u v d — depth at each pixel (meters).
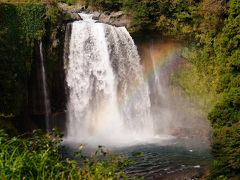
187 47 35.62
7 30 29.23
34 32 31.22
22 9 30.77
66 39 33.81
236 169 20.67
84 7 41.19
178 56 36.16
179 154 27.23
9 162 7.67
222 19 33.38
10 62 29.00
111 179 8.45
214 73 33.62
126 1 35.78
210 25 33.72
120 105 35.56
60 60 33.47
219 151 22.34
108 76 35.25
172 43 36.25
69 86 33.91
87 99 34.59
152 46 36.72
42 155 8.15
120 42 35.62
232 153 21.19
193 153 27.48
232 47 31.94
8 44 29.23
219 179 20.08
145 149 28.77
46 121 32.50
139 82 36.38
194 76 35.12
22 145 8.94
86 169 8.78
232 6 32.28
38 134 10.48
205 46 34.34
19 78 29.77
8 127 24.84
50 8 32.41
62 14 34.19
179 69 36.09
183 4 34.97
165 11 35.16
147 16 34.84
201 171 23.30
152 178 22.19
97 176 8.63
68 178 8.27
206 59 34.28
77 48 34.25
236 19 31.72
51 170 8.11
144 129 35.94
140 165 24.52
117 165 9.66
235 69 31.58
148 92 36.72
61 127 33.41
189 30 35.03
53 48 32.59
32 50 30.88
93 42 34.81
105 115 35.03
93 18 38.44
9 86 27.94
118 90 35.53
